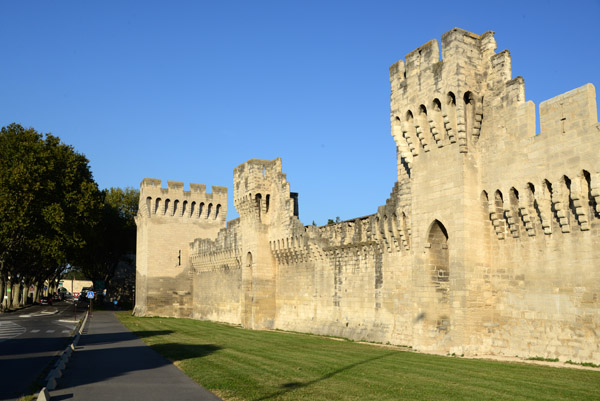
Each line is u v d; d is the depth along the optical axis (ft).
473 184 104.27
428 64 112.47
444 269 113.50
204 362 90.22
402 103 119.24
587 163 84.64
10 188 244.63
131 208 393.09
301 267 173.06
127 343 127.03
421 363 88.38
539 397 58.29
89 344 124.98
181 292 284.20
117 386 68.54
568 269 88.33
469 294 100.27
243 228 201.46
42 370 84.69
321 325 157.69
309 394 60.90
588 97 85.30
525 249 96.53
